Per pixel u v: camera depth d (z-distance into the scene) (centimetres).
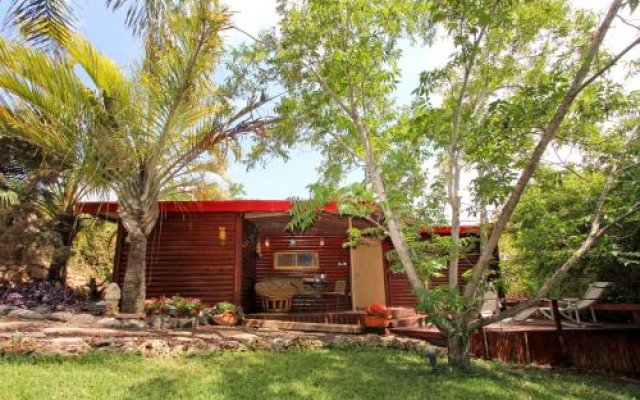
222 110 849
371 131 777
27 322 672
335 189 682
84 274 1360
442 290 570
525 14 685
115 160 779
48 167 956
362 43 696
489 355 819
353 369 563
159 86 796
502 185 554
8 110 755
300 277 1265
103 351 566
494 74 739
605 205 641
